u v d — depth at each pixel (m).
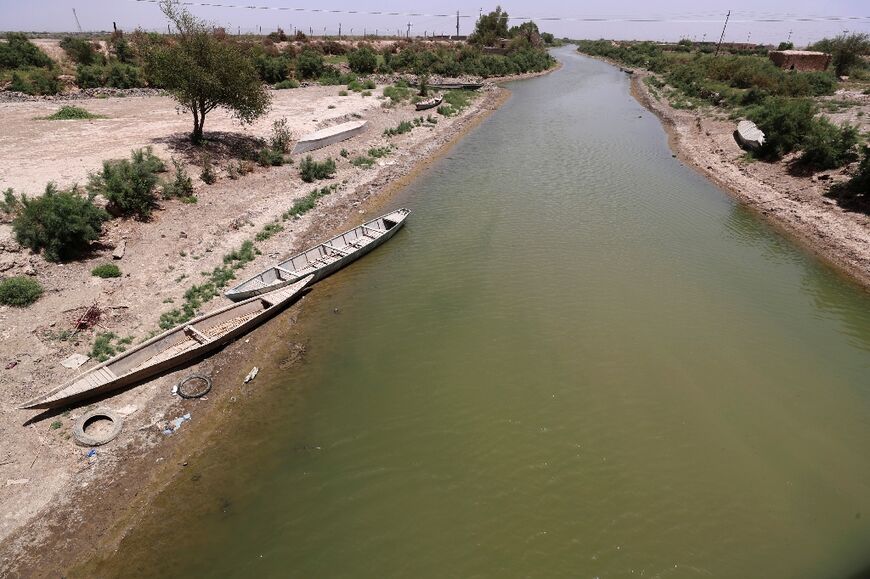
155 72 32.16
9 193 22.20
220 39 36.59
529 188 36.69
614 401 17.55
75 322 18.38
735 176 39.81
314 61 71.81
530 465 15.14
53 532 12.38
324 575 12.18
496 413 16.94
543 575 12.29
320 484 14.36
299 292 22.70
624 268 25.89
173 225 25.64
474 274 25.02
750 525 13.62
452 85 78.38
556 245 28.09
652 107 68.31
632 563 12.61
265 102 35.12
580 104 70.38
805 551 13.00
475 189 36.31
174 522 13.03
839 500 14.38
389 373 18.59
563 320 21.62
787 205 33.75
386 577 12.17
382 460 15.16
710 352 20.05
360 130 45.75
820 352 20.39
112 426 15.22
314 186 34.41
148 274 21.98
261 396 17.25
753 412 17.30
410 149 44.91
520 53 107.50
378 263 26.06
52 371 16.39
